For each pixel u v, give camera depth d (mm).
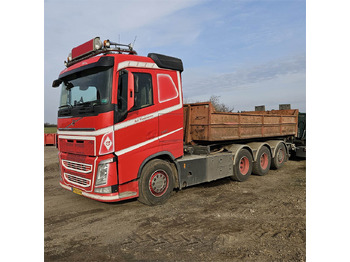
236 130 7488
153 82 5320
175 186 5816
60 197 6258
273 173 9055
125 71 4754
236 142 8297
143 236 4047
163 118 5473
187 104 7137
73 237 4055
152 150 5270
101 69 4758
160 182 5438
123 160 4809
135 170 5000
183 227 4363
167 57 5641
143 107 5105
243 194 6371
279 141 9703
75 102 5203
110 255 3490
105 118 4590
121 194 4844
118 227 4410
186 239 3914
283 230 4188
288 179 8070
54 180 8281
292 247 3623
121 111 4758
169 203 5652
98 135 4586
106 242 3873
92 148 4664
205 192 6566
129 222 4617
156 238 3971
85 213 5117
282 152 9836
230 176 7777
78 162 5027
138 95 5035
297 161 11688
